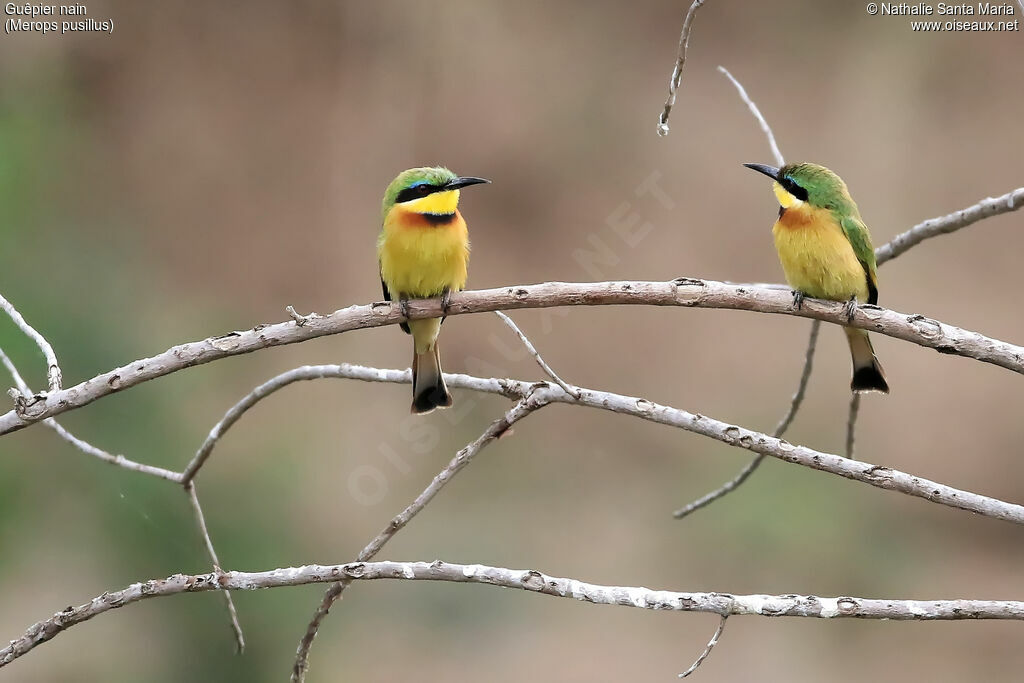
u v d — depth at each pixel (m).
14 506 11.23
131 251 16.06
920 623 13.66
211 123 17.42
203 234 17.08
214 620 10.46
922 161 16.80
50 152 15.88
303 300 17.06
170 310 15.72
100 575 11.14
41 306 13.00
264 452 13.12
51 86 16.55
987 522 15.12
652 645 13.42
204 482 11.60
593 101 17.22
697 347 16.58
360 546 13.60
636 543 14.87
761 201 16.70
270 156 17.48
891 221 16.69
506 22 17.38
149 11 17.30
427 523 14.30
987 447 15.66
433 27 17.36
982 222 16.55
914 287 16.48
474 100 17.36
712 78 17.27
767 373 16.41
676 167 16.97
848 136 16.97
